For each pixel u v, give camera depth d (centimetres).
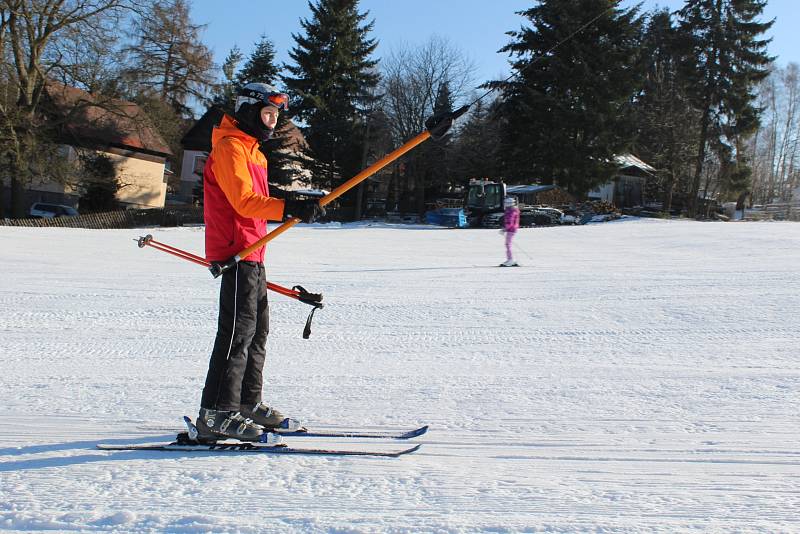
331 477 289
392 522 242
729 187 4800
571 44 4066
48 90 2995
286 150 4759
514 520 244
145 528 238
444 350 586
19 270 1140
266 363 532
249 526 238
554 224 3322
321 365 527
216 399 324
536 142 4262
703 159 4650
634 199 5056
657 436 350
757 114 4494
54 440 341
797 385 452
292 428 353
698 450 328
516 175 4503
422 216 4462
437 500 263
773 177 7144
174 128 3294
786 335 621
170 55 3375
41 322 711
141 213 3328
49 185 3616
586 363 530
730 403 412
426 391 446
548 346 599
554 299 871
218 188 324
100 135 3638
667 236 2147
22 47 2791
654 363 526
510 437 349
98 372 504
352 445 337
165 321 726
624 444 338
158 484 279
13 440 339
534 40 4222
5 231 1948
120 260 1316
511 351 580
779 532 234
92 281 1022
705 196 4925
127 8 2812
